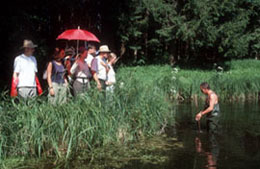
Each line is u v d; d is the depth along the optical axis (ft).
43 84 34.99
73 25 56.70
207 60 82.69
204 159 16.49
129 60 66.28
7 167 15.19
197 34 63.57
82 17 59.52
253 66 75.77
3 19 37.01
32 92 19.27
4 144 16.20
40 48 42.06
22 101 17.85
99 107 19.29
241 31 67.36
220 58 80.18
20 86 18.89
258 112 31.07
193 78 43.45
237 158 16.61
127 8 62.03
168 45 78.13
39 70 39.88
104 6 61.87
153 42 69.87
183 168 15.08
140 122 21.38
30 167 15.24
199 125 24.03
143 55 72.33
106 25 63.87
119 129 20.39
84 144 18.35
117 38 65.10
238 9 66.90
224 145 19.13
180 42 85.51
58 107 17.98
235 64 77.15
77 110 18.07
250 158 16.63
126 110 21.22
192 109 32.60
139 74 44.19
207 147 18.72
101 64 23.12
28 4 41.45
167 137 21.21
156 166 15.40
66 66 20.97
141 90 23.58
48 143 17.31
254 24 84.84
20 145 16.78
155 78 40.73
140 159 16.49
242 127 23.98
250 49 89.92
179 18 62.39
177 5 65.26
